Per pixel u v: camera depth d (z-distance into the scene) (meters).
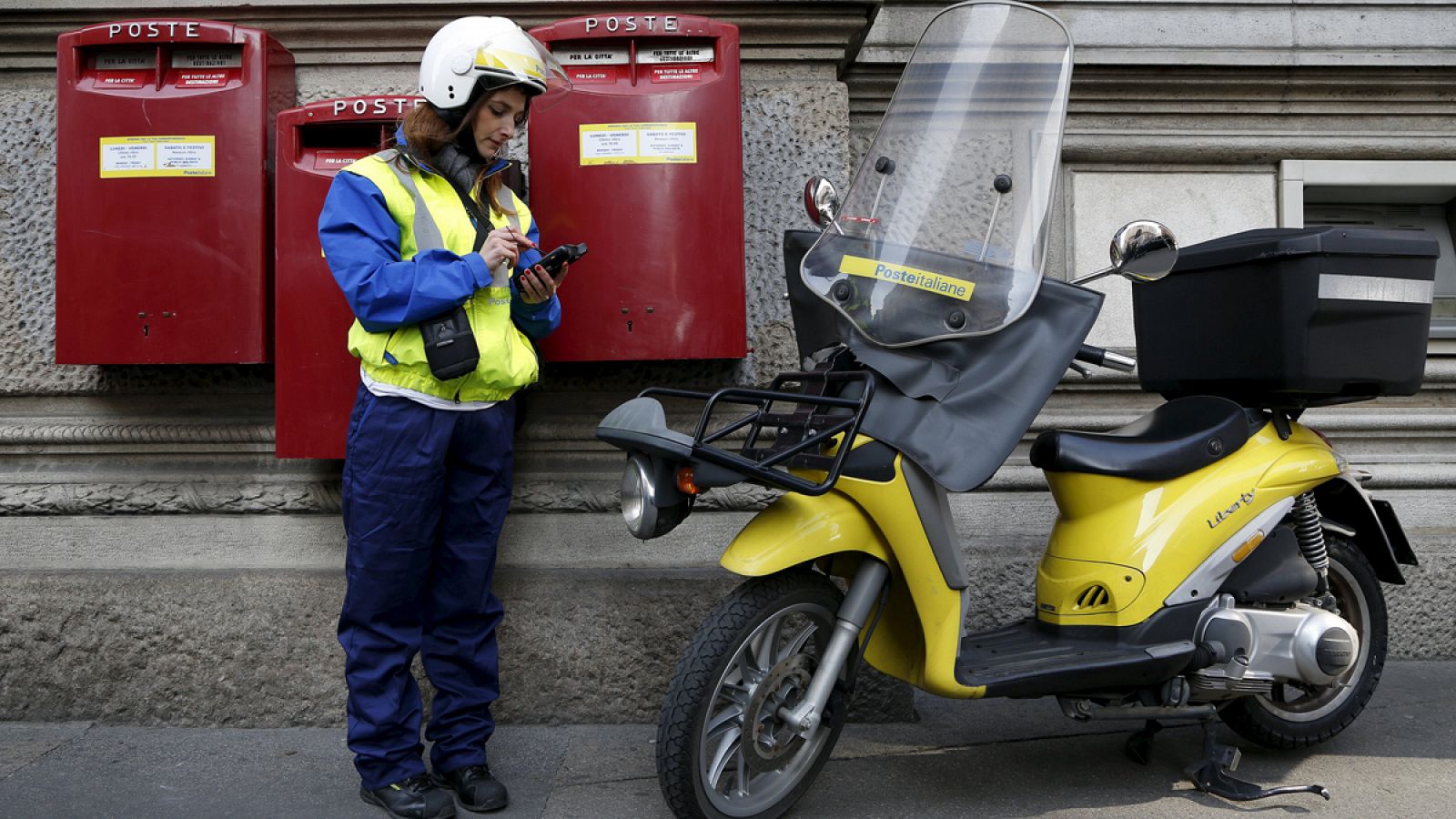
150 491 3.72
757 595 2.63
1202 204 4.46
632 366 3.80
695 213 3.37
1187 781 3.04
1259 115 4.43
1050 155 2.70
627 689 3.62
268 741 3.44
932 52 2.88
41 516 3.75
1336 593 3.29
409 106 3.27
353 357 3.32
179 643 3.58
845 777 3.07
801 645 2.77
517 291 2.91
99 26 3.34
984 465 2.60
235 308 3.38
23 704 3.59
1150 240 2.51
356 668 2.82
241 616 3.58
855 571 2.87
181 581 3.58
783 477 2.47
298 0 3.68
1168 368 3.28
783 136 3.83
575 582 3.62
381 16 3.73
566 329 3.39
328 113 3.28
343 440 3.33
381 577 2.78
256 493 3.71
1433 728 3.44
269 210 3.46
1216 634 2.88
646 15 3.39
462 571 2.92
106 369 3.75
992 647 2.96
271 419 3.75
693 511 3.79
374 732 2.81
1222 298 3.08
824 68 3.87
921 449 2.62
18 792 3.00
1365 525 3.22
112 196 3.37
